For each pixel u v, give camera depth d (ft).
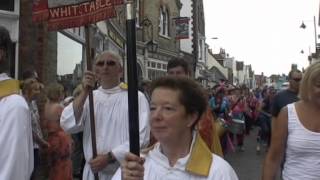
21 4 31.32
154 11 105.40
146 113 13.84
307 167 11.97
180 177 7.66
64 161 19.30
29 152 10.02
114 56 14.48
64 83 39.86
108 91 14.39
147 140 13.65
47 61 33.04
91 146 14.34
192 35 141.69
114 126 14.12
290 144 12.21
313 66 12.03
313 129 11.96
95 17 13.87
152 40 98.94
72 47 42.73
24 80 20.75
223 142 41.50
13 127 9.47
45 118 19.58
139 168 6.98
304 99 12.07
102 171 13.92
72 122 14.23
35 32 31.73
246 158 43.68
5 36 10.02
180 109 7.68
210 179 7.57
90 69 14.26
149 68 101.96
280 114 12.51
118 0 13.56
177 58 15.61
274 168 12.77
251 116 65.87
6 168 9.33
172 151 7.82
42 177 19.62
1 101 9.65
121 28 76.48
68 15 14.25
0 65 9.94
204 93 7.96
